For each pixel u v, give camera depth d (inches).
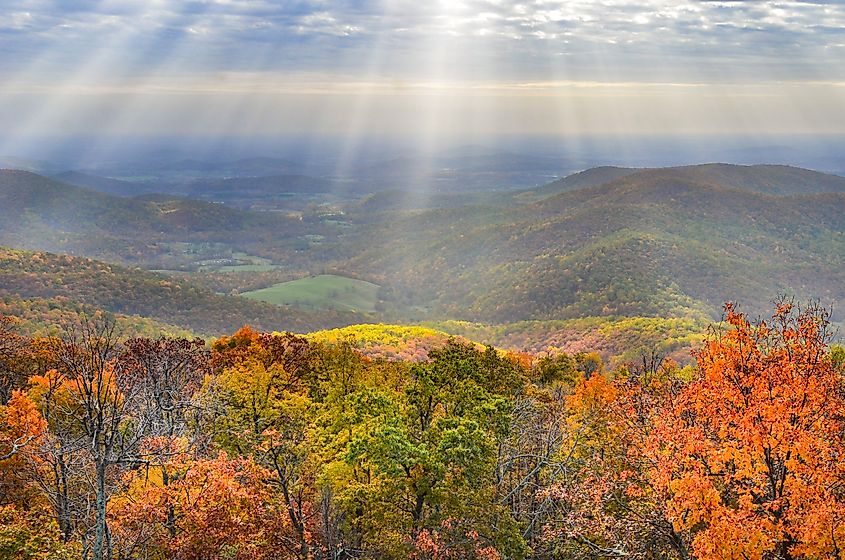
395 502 805.2
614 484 824.3
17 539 663.8
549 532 853.8
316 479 853.2
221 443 1007.6
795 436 588.4
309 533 761.0
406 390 988.6
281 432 941.8
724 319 685.3
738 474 612.4
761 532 565.6
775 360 645.9
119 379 651.5
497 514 797.2
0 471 783.1
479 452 799.7
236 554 686.5
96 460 563.5
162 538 686.5
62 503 703.7
